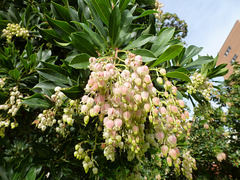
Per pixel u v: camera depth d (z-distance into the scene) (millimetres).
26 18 2436
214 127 6453
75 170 2256
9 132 2322
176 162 931
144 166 4969
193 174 6340
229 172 6035
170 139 961
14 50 2236
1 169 1711
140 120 1021
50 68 1491
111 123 959
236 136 6105
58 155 1985
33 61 1986
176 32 2039
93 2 1329
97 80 916
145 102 976
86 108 1010
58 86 1515
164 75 1042
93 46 1281
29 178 1640
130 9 1940
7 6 2830
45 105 1618
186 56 2045
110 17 1243
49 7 2576
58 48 2596
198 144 6246
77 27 1648
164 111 985
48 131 2137
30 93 2016
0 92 1780
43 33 1573
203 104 2576
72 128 2150
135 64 988
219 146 5855
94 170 1520
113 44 1356
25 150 2277
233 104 6027
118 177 2082
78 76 1425
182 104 1011
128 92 922
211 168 6699
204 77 2182
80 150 1476
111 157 1437
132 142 1030
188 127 1026
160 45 1299
